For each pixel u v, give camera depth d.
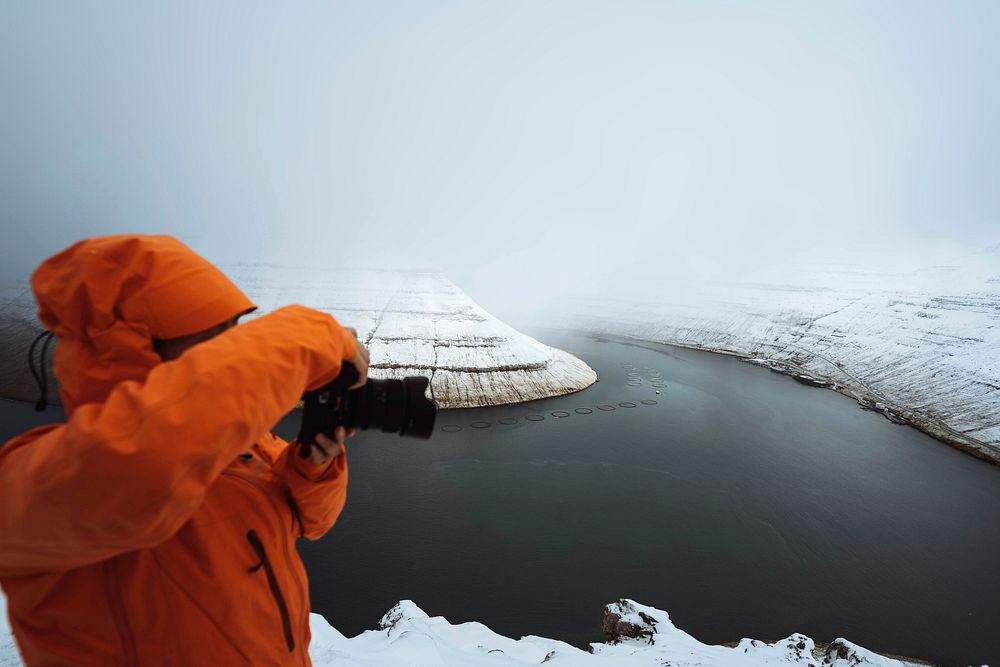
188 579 1.07
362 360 1.25
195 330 0.98
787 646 13.14
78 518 0.72
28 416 39.00
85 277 0.91
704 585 20.92
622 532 24.48
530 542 23.64
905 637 18.53
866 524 25.69
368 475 30.22
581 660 8.66
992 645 18.22
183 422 0.71
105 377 0.93
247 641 1.13
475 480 29.73
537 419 40.69
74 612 1.02
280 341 0.91
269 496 1.31
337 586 20.69
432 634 8.56
